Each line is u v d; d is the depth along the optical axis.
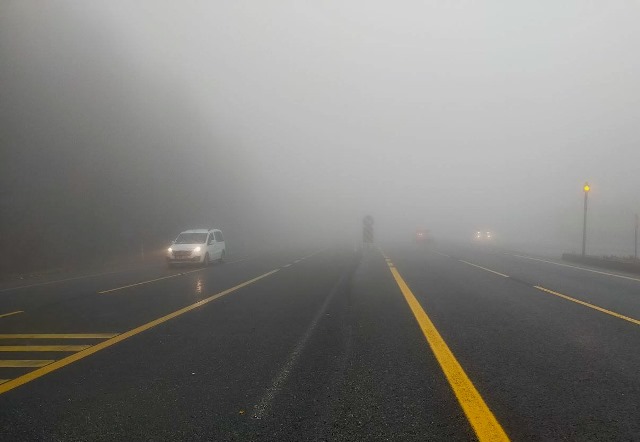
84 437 3.67
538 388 4.73
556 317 8.89
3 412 4.21
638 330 7.69
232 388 4.83
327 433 3.67
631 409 4.15
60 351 6.49
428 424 3.82
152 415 4.11
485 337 7.15
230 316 9.13
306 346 6.65
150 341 7.05
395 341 6.91
